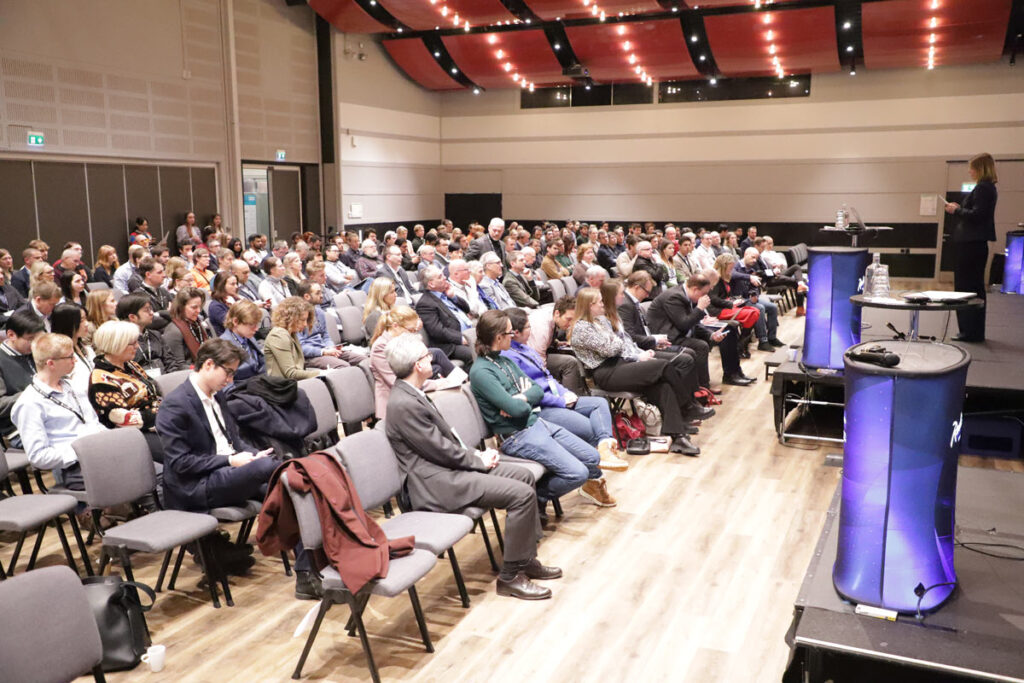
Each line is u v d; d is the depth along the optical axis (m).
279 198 13.61
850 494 2.49
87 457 3.21
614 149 17.03
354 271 10.16
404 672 2.95
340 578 2.81
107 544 3.14
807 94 15.59
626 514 4.42
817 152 15.67
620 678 2.91
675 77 16.00
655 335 6.41
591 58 14.85
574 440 4.32
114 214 10.47
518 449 4.05
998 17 12.15
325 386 4.45
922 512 2.40
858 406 2.43
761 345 8.99
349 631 3.23
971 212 6.19
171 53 11.05
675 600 3.47
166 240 10.69
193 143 11.52
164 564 3.56
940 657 2.20
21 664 2.03
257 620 3.33
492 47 14.87
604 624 3.29
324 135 14.42
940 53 13.66
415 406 3.46
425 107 17.39
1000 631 2.33
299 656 3.06
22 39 9.09
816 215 15.87
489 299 7.53
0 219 9.14
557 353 5.71
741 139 16.14
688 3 12.16
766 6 12.54
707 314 7.50
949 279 15.22
